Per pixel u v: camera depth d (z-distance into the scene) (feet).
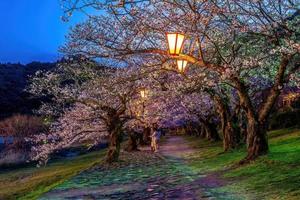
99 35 57.36
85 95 104.01
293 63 61.16
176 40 40.52
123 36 57.11
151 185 58.80
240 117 103.45
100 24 58.13
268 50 57.77
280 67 58.70
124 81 59.47
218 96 98.94
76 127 112.98
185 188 52.11
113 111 104.06
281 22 50.24
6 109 391.86
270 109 64.39
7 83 430.61
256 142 64.44
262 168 56.39
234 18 51.31
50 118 122.72
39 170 143.02
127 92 93.61
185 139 236.84
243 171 58.08
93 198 52.13
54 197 55.26
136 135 160.15
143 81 86.69
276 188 42.57
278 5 51.03
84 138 121.29
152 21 52.90
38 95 110.22
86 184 67.00
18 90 426.92
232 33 57.88
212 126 164.04
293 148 71.05
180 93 82.07
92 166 98.32
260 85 91.04
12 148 254.47
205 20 49.75
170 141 224.53
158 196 48.55
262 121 64.75
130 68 84.33
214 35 56.29
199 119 163.84
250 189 44.86
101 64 91.97
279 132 126.41
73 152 213.87
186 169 74.69
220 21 53.52
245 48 60.90
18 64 501.56
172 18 51.29
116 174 78.28
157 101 116.16
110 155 103.76
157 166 86.84
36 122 263.08
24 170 151.94
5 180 128.77
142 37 53.93
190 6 47.03
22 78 464.65
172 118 161.79
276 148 76.18
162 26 52.65
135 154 130.72
